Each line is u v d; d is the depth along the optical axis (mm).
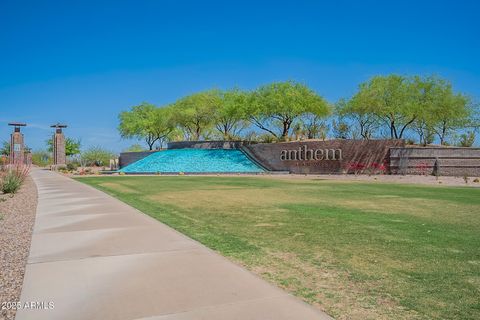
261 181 33281
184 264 7008
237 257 7773
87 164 83812
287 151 53094
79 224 10867
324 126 62188
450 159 44625
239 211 14102
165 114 81125
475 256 7992
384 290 6008
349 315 5055
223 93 73562
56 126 68062
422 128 55406
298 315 4895
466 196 20266
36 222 11203
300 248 8562
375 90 50344
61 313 4922
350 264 7391
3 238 9312
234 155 60781
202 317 4801
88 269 6699
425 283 6355
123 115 85375
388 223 11711
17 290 5809
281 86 60312
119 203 15680
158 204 16031
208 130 79312
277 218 12547
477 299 5668
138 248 8141
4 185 20594
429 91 48125
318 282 6355
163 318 4770
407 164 45344
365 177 40844
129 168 59375
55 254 7656
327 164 49250
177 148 67375
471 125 54844
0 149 59188
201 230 10422
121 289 5750
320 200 17969
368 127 58344
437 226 11242
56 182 29344
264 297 5488
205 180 34406
